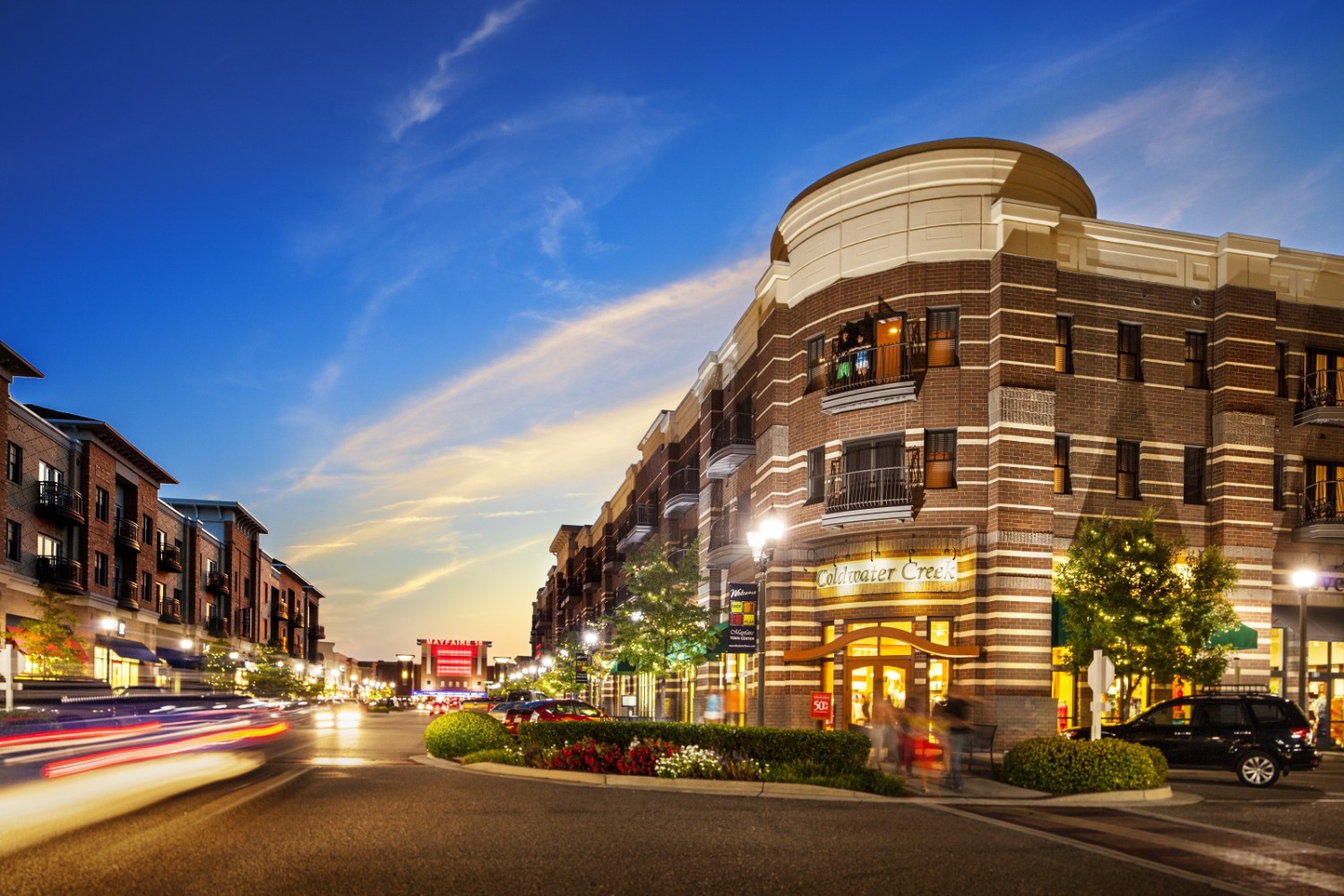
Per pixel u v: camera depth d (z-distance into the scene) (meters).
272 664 89.94
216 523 88.75
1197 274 32.06
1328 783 21.20
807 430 33.47
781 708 32.62
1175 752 21.20
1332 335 32.97
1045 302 29.92
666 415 57.06
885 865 10.63
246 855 10.47
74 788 16.52
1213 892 9.56
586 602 82.50
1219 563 27.31
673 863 10.49
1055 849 11.81
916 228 31.11
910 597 30.56
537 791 17.06
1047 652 28.64
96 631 54.12
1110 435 30.81
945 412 30.11
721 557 41.03
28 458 46.97
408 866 10.06
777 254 38.66
